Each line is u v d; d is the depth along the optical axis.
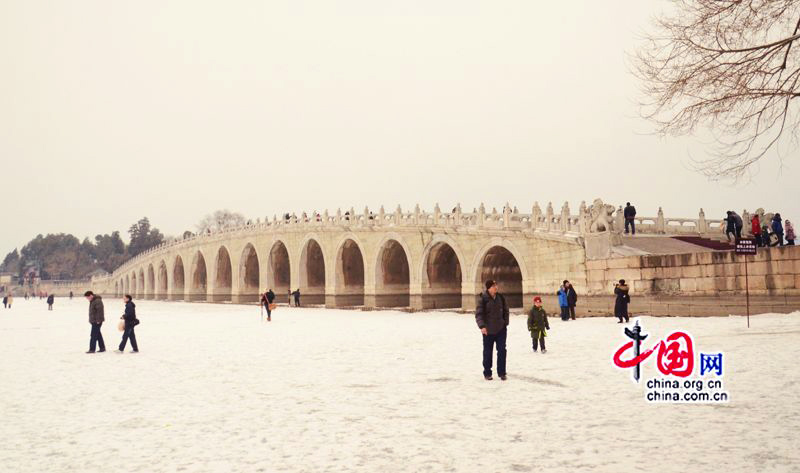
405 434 9.30
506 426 9.54
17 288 185.75
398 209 54.91
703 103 14.52
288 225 70.75
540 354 18.20
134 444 9.16
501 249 45.59
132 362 19.52
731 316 25.16
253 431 9.80
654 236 37.47
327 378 15.12
